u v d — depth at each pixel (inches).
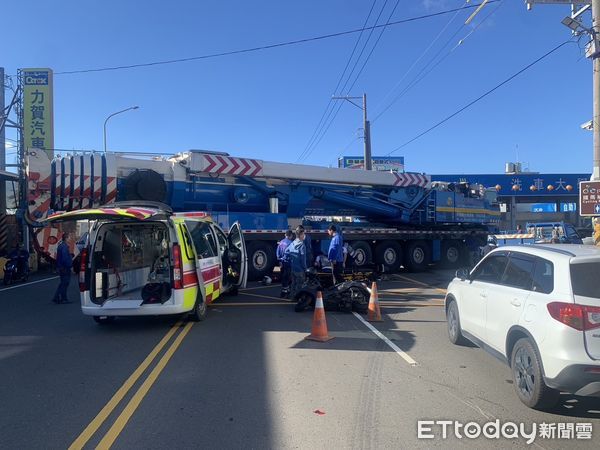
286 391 223.5
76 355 288.8
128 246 425.4
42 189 515.2
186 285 359.6
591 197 533.3
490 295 244.2
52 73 1264.8
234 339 325.4
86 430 182.1
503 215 2106.3
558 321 185.6
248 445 169.5
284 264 510.6
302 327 363.6
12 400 214.1
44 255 631.8
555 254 205.8
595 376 177.6
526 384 204.8
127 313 350.0
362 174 743.1
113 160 541.3
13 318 411.8
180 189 592.4
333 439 173.9
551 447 169.2
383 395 218.7
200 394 219.8
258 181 657.0
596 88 538.9
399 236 763.4
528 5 574.2
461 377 244.5
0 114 1066.1
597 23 529.7
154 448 167.5
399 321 389.4
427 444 170.4
